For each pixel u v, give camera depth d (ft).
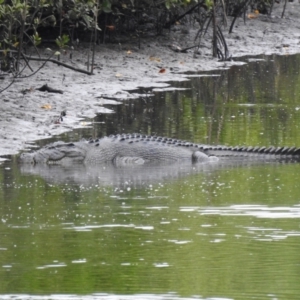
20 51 126.31
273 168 84.74
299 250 55.62
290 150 91.09
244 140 97.50
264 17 222.28
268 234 59.36
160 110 117.19
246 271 51.57
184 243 57.57
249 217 64.13
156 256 54.85
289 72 155.22
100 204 69.21
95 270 52.31
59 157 89.20
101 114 114.32
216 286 49.11
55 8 141.49
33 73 128.57
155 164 89.30
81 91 128.57
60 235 60.13
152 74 149.48
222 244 57.16
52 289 49.11
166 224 62.44
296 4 244.42
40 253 55.98
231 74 152.87
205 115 113.29
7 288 49.44
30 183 78.28
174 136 99.91
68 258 54.85
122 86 136.36
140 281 50.21
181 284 49.65
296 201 68.90
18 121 105.40
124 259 54.34
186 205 68.23
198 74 153.07
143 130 103.19
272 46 191.31
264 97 127.65
